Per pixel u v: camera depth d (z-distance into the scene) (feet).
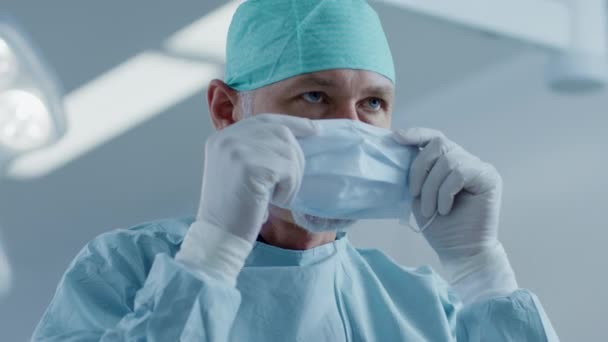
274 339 4.64
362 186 4.49
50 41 7.41
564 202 9.20
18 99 5.97
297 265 4.97
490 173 4.93
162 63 7.97
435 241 5.06
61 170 7.81
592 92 9.19
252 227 4.15
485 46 9.14
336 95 4.76
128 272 4.71
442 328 5.15
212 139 4.30
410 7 7.56
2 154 6.13
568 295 9.04
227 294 3.97
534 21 8.21
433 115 9.11
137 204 8.04
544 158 9.28
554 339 4.73
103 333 4.29
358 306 5.01
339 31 4.83
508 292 4.91
